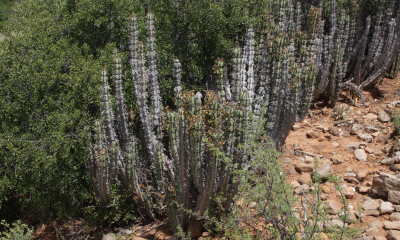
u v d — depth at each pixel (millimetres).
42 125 5684
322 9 8633
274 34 6184
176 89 5609
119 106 5379
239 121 4527
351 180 5242
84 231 5664
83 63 5766
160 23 6762
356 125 6512
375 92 7914
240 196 4465
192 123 4281
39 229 6324
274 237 3717
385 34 8289
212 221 4602
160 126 5508
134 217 5641
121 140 5816
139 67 5152
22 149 5434
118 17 6586
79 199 5781
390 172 5188
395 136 5953
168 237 5188
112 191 5512
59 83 5957
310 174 5496
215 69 5016
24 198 6043
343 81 8281
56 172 5547
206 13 6504
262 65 5730
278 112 5309
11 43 6102
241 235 4055
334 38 7816
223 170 4559
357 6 7734
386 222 4227
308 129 6945
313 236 3502
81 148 5500
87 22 6535
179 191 4754
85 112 5723
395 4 8492
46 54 6141
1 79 5961
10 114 5988
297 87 5086
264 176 3820
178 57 6816
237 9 6797
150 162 5723
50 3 7902
